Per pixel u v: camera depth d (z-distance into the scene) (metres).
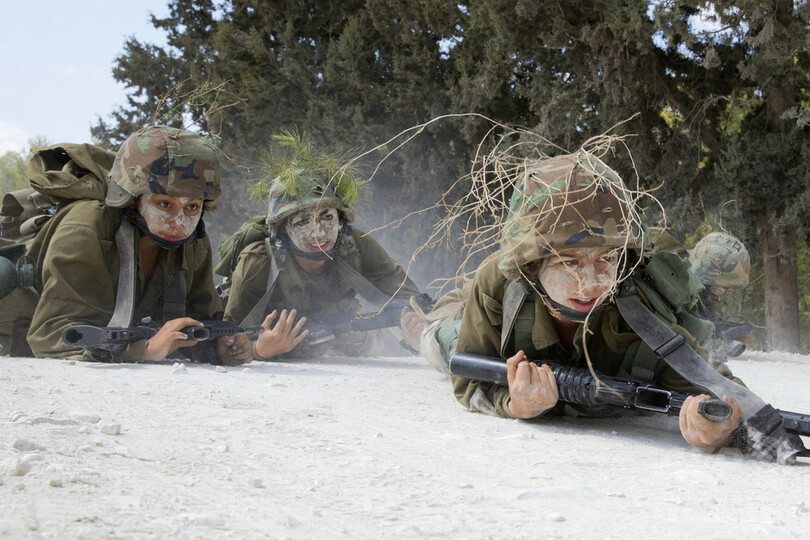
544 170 3.71
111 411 3.66
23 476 2.32
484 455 3.19
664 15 15.40
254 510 2.20
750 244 17.09
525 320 3.99
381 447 3.23
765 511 2.46
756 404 3.33
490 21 18.00
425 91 20.25
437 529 2.12
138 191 5.73
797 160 16.50
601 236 3.56
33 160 6.31
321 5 23.06
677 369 3.61
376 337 8.37
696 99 18.23
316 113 20.88
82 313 5.79
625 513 2.38
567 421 4.13
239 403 4.12
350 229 7.61
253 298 7.37
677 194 17.45
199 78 23.75
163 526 1.95
